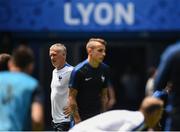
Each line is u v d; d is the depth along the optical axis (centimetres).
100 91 2133
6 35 4066
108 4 3969
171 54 1558
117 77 4381
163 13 4009
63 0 3984
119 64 4391
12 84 1441
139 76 4334
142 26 3991
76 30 3984
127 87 4366
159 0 4003
